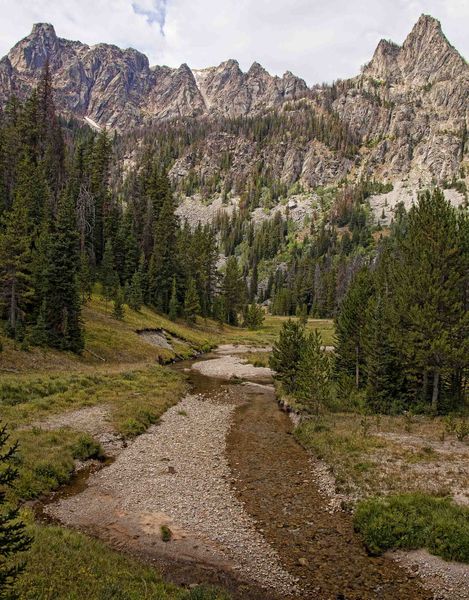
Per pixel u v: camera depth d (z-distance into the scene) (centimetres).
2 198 6956
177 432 2889
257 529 1652
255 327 11712
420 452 2314
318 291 16788
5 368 3791
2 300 4766
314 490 2027
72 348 4916
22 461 1955
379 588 1314
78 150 9381
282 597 1258
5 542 767
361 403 3394
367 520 1642
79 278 6681
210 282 11506
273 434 2950
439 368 3053
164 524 1650
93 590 1078
